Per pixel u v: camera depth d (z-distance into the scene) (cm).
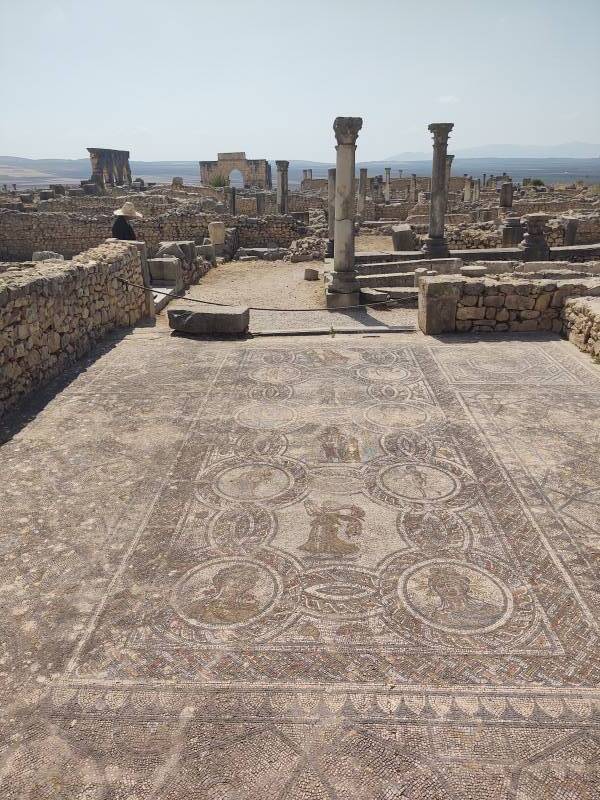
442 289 787
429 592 304
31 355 591
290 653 267
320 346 751
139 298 998
